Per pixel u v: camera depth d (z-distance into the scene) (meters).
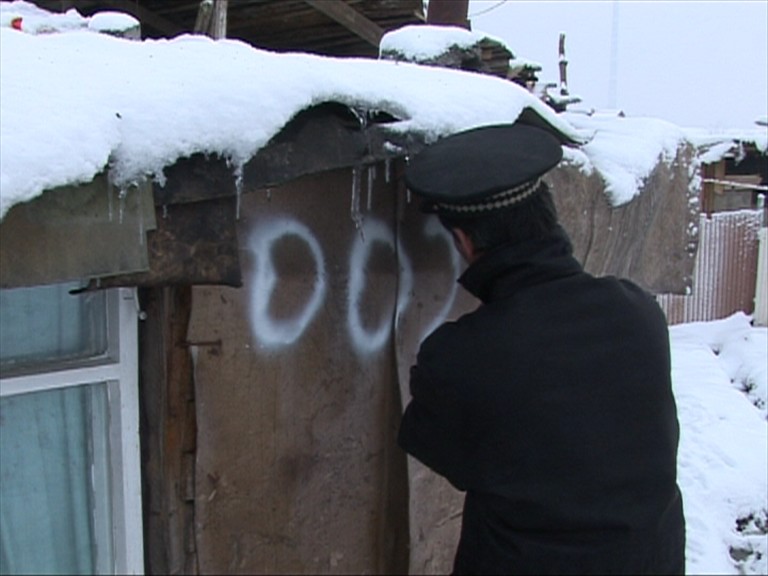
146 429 2.21
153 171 1.47
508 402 1.46
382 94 1.87
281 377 2.31
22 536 2.21
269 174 1.74
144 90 1.50
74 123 1.34
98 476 2.24
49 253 1.37
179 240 1.66
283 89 1.67
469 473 1.54
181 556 2.24
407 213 2.52
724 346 8.31
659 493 1.52
